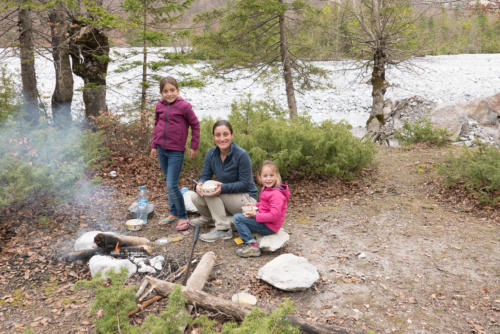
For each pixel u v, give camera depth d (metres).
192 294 2.78
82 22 7.80
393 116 14.01
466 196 5.29
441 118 11.83
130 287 2.47
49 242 3.90
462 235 4.18
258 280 3.26
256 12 12.53
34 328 2.62
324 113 20.72
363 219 4.73
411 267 3.50
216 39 12.68
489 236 4.12
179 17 8.34
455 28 52.50
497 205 4.89
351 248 3.93
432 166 6.84
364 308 2.87
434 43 13.23
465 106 12.34
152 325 2.12
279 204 3.65
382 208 5.09
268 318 2.12
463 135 11.34
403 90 25.14
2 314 2.77
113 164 6.47
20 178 3.91
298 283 3.04
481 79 28.30
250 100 7.82
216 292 3.09
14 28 7.98
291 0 12.58
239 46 13.05
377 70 13.00
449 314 2.78
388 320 2.72
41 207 4.58
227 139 3.90
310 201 5.44
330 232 4.36
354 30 13.06
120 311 2.41
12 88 7.15
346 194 5.69
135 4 7.49
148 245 3.89
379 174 6.61
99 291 2.44
